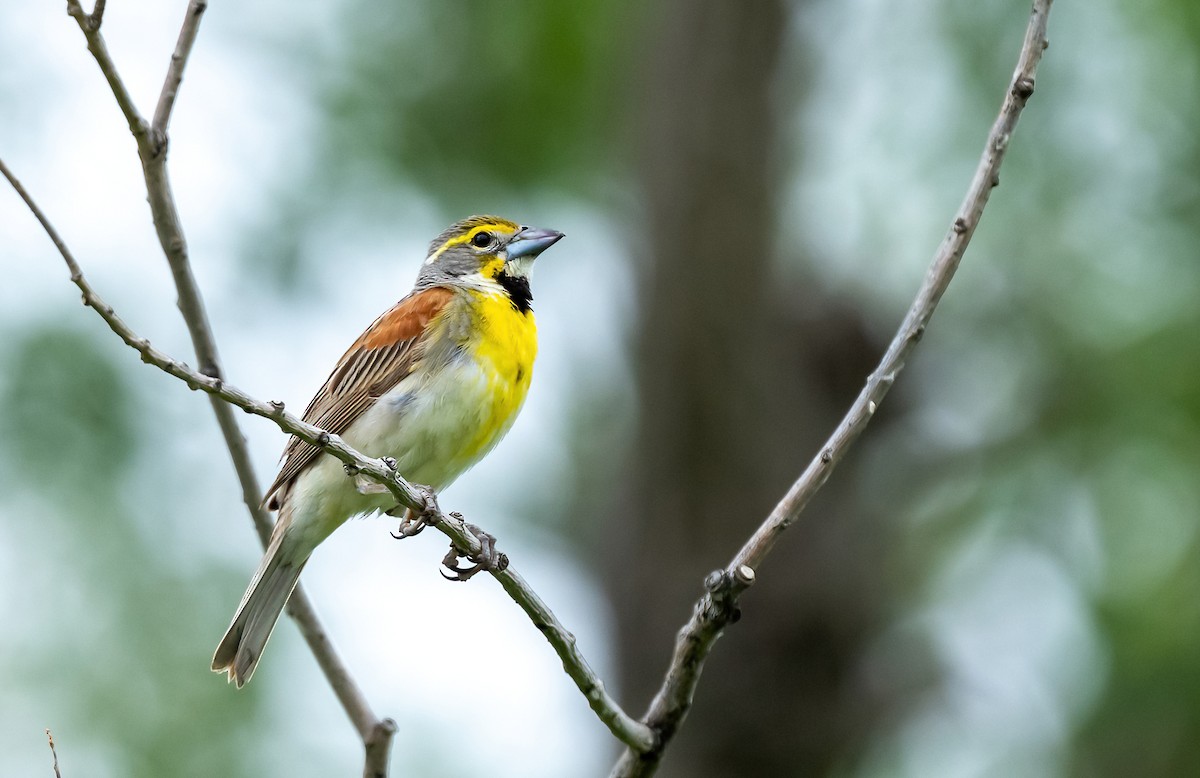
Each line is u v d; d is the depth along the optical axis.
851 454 14.41
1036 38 6.80
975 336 15.23
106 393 12.85
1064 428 14.66
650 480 14.20
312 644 8.42
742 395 14.27
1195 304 14.30
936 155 14.68
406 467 9.52
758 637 13.57
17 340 12.79
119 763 12.02
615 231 16.02
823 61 15.56
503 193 15.44
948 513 14.70
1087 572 13.79
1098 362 14.69
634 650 13.84
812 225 15.62
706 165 14.73
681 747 13.39
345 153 14.73
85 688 12.27
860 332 14.77
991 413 15.23
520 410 9.91
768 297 14.73
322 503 9.22
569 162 15.86
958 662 14.02
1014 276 15.13
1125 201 14.71
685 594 13.82
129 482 12.90
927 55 14.98
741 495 14.04
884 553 14.20
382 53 15.33
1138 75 14.57
